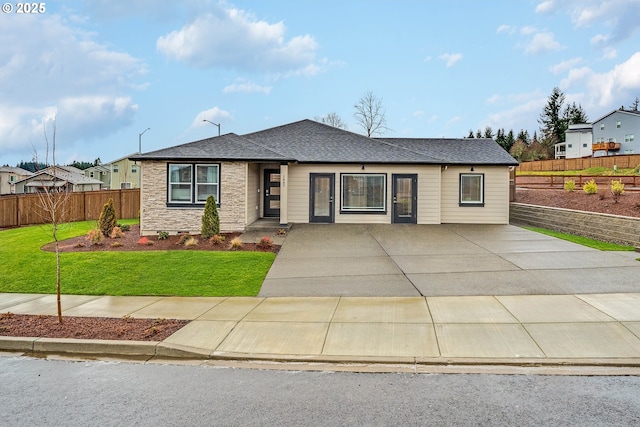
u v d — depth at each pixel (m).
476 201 19.38
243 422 4.22
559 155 73.75
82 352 6.36
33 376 5.49
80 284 10.03
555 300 7.98
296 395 4.82
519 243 14.08
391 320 7.21
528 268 10.54
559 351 5.80
